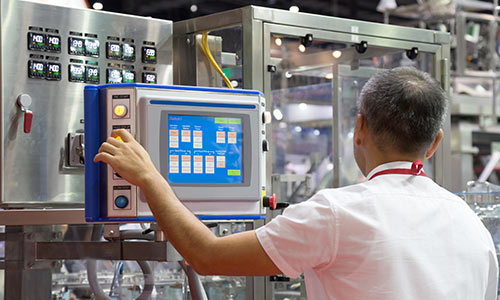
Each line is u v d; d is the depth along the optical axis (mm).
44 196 2377
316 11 7848
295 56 2896
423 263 1396
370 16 7887
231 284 2682
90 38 2502
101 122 1848
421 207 1444
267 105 2787
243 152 1910
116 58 2562
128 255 2051
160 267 2350
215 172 1877
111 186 1814
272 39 2777
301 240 1393
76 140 2428
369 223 1388
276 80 2863
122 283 2340
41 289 2316
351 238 1384
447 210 1475
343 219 1390
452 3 5559
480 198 2574
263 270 1419
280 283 2793
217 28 2832
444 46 3270
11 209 2303
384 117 1475
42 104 2383
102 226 2330
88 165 1833
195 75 2902
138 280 2340
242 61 2740
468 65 5902
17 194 2318
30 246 2252
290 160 3318
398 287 1369
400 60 3186
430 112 1464
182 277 2373
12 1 2320
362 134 1546
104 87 1843
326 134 3334
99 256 2094
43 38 2383
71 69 2443
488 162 6578
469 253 1466
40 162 2371
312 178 3324
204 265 1445
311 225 1390
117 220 1818
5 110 2301
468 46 5910
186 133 1852
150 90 1835
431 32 3221
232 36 2779
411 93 1456
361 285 1381
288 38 2836
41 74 2373
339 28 2939
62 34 2436
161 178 1553
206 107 1873
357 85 3223
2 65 2293
